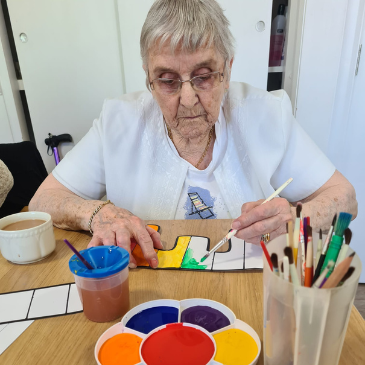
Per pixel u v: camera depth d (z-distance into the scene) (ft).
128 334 1.51
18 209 3.87
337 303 1.05
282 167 3.29
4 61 5.51
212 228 2.64
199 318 1.61
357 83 5.17
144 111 3.35
